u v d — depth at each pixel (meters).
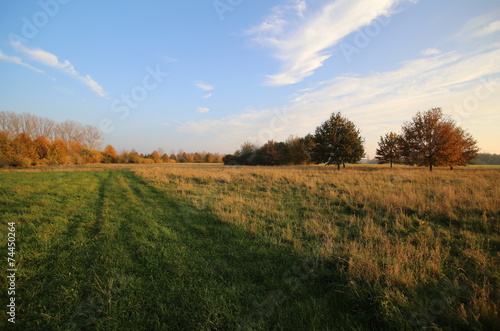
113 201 9.23
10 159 36.03
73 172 25.27
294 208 7.60
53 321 2.66
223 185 12.98
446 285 2.83
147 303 2.95
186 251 4.46
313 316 2.58
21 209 7.56
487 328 2.14
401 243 4.19
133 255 4.35
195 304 2.88
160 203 8.88
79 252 4.46
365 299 2.73
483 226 5.03
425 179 13.09
